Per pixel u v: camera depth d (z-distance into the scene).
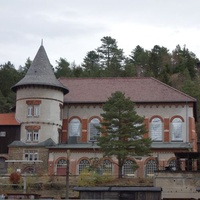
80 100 80.50
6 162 74.75
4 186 59.94
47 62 79.31
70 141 78.00
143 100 79.31
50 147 74.00
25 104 76.44
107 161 72.44
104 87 83.81
